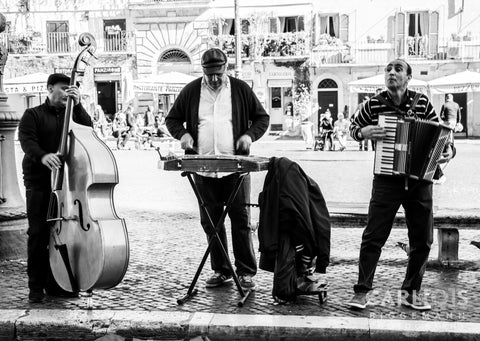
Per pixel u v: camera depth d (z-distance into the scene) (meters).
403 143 5.53
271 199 5.78
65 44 40.12
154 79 33.06
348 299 6.03
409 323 5.30
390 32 37.53
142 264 7.38
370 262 5.73
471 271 7.07
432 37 37.12
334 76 38.28
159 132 33.62
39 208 6.01
